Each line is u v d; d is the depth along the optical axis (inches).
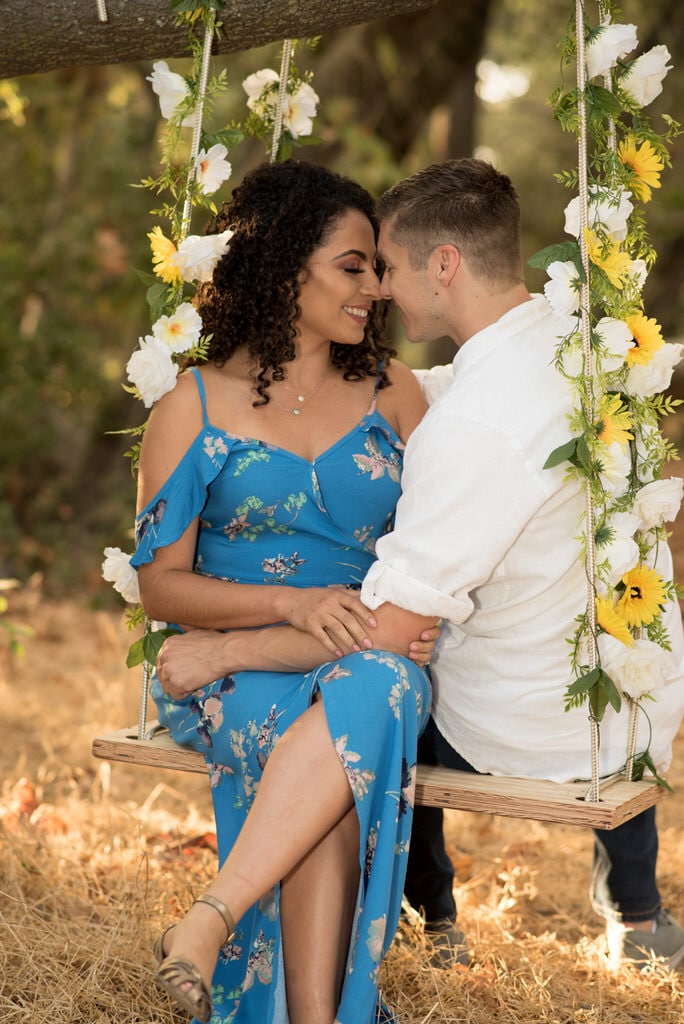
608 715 104.3
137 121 321.1
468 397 98.8
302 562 111.2
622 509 100.7
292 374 112.7
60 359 314.3
